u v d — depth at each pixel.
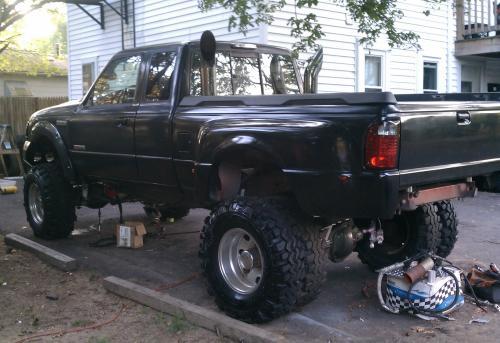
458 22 13.62
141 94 5.15
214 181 4.45
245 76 5.36
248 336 3.68
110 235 6.89
